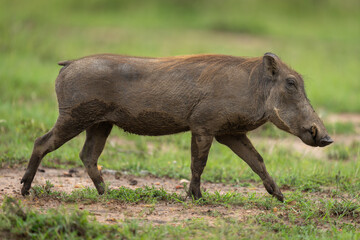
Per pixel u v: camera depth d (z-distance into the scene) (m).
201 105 21.00
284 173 28.44
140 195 22.06
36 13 80.19
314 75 58.16
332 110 46.34
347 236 17.75
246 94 20.95
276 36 84.31
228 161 31.84
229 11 95.75
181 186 25.62
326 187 26.48
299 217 20.38
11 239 16.31
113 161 29.91
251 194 24.17
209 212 20.39
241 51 68.69
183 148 33.72
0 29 58.56
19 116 34.94
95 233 16.59
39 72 48.22
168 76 21.20
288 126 20.91
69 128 21.36
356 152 34.44
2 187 23.33
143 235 16.83
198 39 76.88
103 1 93.81
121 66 21.34
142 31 80.19
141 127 21.81
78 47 62.41
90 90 21.05
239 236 17.58
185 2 97.06
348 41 84.75
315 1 101.88
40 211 19.17
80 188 24.11
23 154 28.44
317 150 35.28
